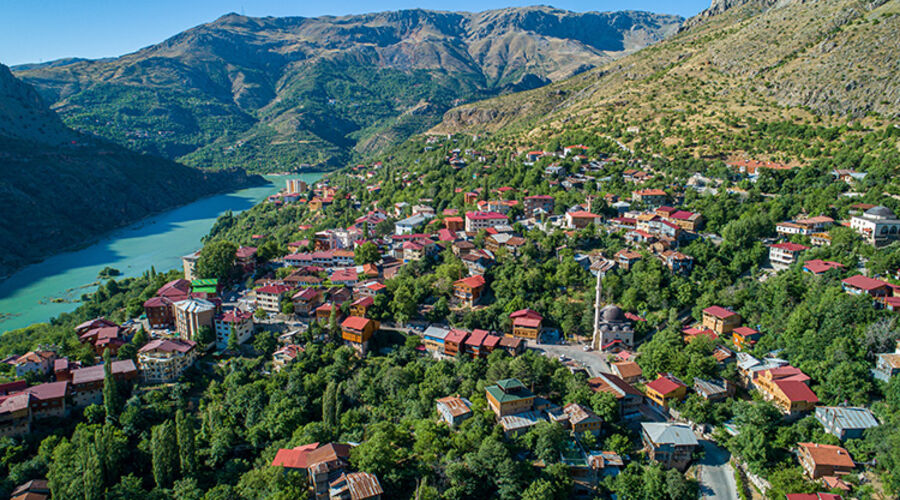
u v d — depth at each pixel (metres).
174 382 196.25
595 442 154.62
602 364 191.62
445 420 164.50
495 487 143.38
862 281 184.75
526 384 172.75
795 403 153.38
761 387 166.88
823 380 161.12
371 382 187.50
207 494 144.50
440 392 178.12
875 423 140.62
